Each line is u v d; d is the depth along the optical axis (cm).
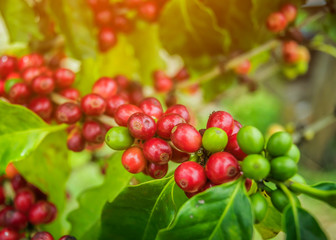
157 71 43
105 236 27
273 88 147
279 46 51
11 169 34
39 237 27
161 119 25
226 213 23
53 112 32
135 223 27
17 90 30
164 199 26
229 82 47
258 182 24
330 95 108
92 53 34
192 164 23
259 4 36
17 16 35
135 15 38
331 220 85
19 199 31
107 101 30
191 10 36
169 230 23
